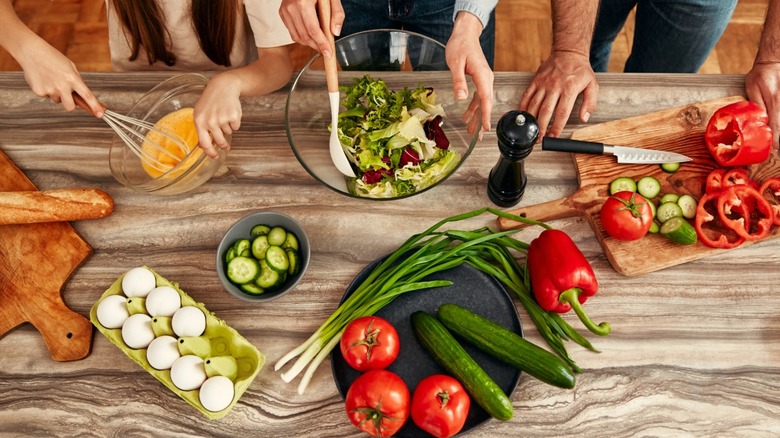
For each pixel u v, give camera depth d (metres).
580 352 1.05
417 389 0.95
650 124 1.21
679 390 1.02
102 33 2.36
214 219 1.18
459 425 0.93
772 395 1.01
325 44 1.00
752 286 1.08
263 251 1.07
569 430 1.00
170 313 1.03
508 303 1.07
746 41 2.27
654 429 1.00
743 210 1.09
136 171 1.20
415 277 1.07
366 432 0.99
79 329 1.08
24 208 1.13
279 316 1.10
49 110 1.29
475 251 1.09
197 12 1.35
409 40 1.19
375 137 1.09
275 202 1.19
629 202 1.06
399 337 1.07
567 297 0.99
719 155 1.14
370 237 1.16
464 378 0.95
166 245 1.16
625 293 1.09
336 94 1.02
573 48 1.29
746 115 1.10
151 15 1.37
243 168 1.22
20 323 1.10
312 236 1.16
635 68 1.85
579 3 1.25
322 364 1.06
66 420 1.04
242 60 1.55
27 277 1.13
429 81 1.22
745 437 0.98
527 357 0.95
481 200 1.18
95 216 1.16
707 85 1.26
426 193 1.19
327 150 1.16
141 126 1.17
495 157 1.22
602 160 1.18
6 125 1.28
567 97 1.24
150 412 1.04
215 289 1.12
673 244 1.10
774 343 1.04
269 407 1.03
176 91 1.26
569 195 1.18
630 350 1.05
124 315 1.02
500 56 2.30
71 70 1.17
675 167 1.16
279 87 1.32
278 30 1.32
